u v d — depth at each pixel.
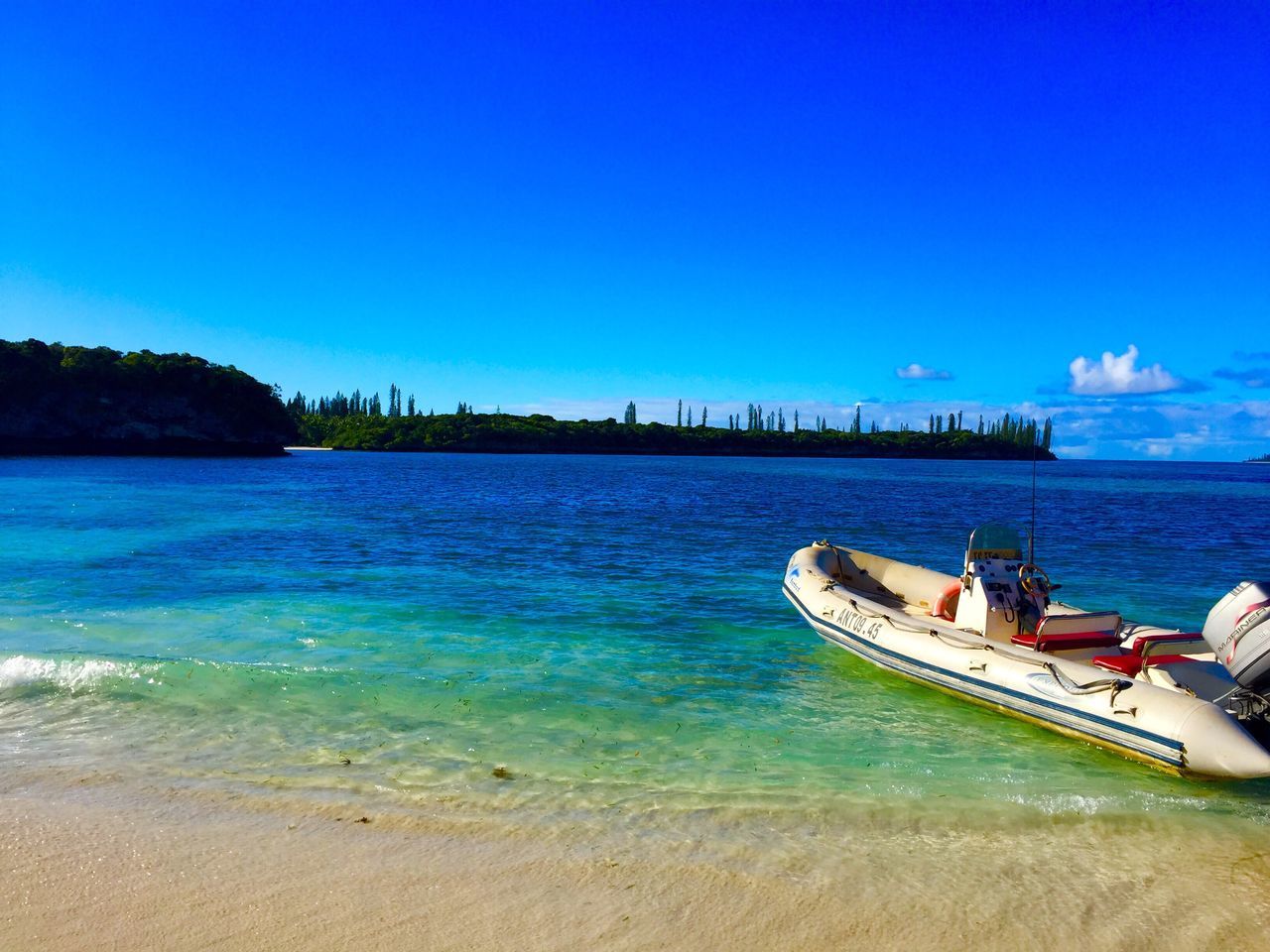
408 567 15.75
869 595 10.90
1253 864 4.76
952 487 54.53
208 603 12.05
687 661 9.30
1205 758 5.81
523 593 13.27
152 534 20.56
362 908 3.94
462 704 7.54
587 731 6.95
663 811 5.32
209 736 6.59
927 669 8.00
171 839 4.69
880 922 3.97
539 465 84.12
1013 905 4.18
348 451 135.75
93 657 8.32
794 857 4.68
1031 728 7.27
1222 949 3.81
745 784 5.85
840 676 8.78
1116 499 44.50
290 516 26.27
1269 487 69.25
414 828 4.93
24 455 86.56
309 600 12.38
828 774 6.08
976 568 8.56
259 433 104.12
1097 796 5.75
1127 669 6.86
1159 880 4.52
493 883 4.25
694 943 3.72
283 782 5.65
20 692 7.54
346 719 7.07
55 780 5.59
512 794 5.54
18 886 4.11
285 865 4.39
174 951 3.56
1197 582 15.19
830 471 80.31
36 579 13.85
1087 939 3.87
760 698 8.01
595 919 3.90
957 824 5.24
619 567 16.14
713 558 17.55
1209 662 6.84
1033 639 7.77
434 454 131.62
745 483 52.94
